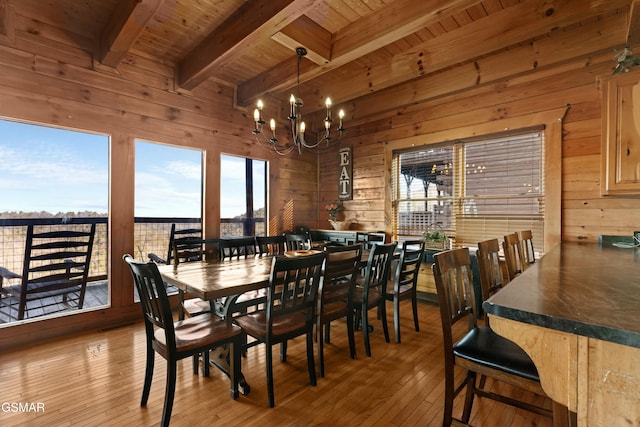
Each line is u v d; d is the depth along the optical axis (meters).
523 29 2.53
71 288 2.95
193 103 3.68
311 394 1.89
